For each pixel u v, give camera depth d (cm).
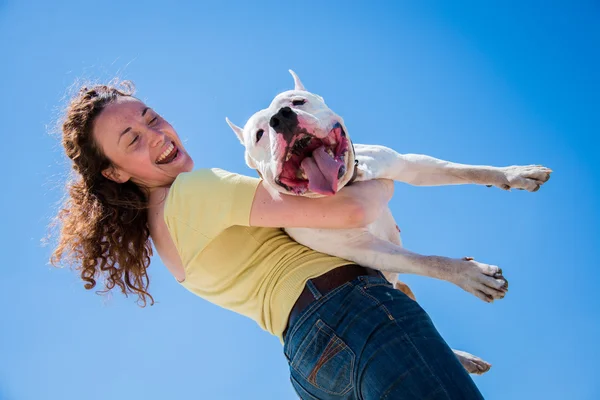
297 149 205
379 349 177
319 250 204
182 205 197
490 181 233
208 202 195
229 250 198
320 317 185
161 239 210
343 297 186
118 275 213
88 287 212
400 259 204
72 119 217
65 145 219
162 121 223
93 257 212
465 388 173
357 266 196
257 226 200
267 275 196
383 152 225
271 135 204
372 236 209
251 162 222
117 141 213
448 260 202
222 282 198
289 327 189
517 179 229
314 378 184
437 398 171
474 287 198
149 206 215
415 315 183
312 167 201
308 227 196
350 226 199
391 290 188
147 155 215
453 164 236
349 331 182
